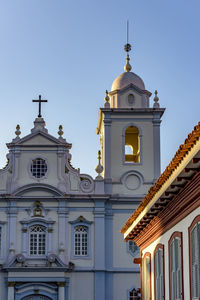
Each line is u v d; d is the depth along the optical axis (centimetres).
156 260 2280
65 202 4500
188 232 1666
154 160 4675
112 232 4525
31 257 4400
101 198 4497
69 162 4594
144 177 4638
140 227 2453
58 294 4316
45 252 4419
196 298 1570
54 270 4328
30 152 4594
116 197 4544
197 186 1516
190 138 1316
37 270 4325
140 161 4672
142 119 4741
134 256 4475
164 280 2077
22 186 4469
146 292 2581
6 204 4494
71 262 4412
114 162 4669
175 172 1535
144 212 2133
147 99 4825
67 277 4378
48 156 4594
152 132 4728
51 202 4503
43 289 4328
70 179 4559
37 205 4475
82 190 4544
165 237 2070
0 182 4534
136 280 4444
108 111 4712
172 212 1848
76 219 4481
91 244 4456
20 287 4316
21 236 4438
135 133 4916
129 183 4628
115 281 4441
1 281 4356
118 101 4775
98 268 4406
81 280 4394
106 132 4712
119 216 4556
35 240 4450
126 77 4850
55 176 4559
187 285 1689
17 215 4469
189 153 1377
